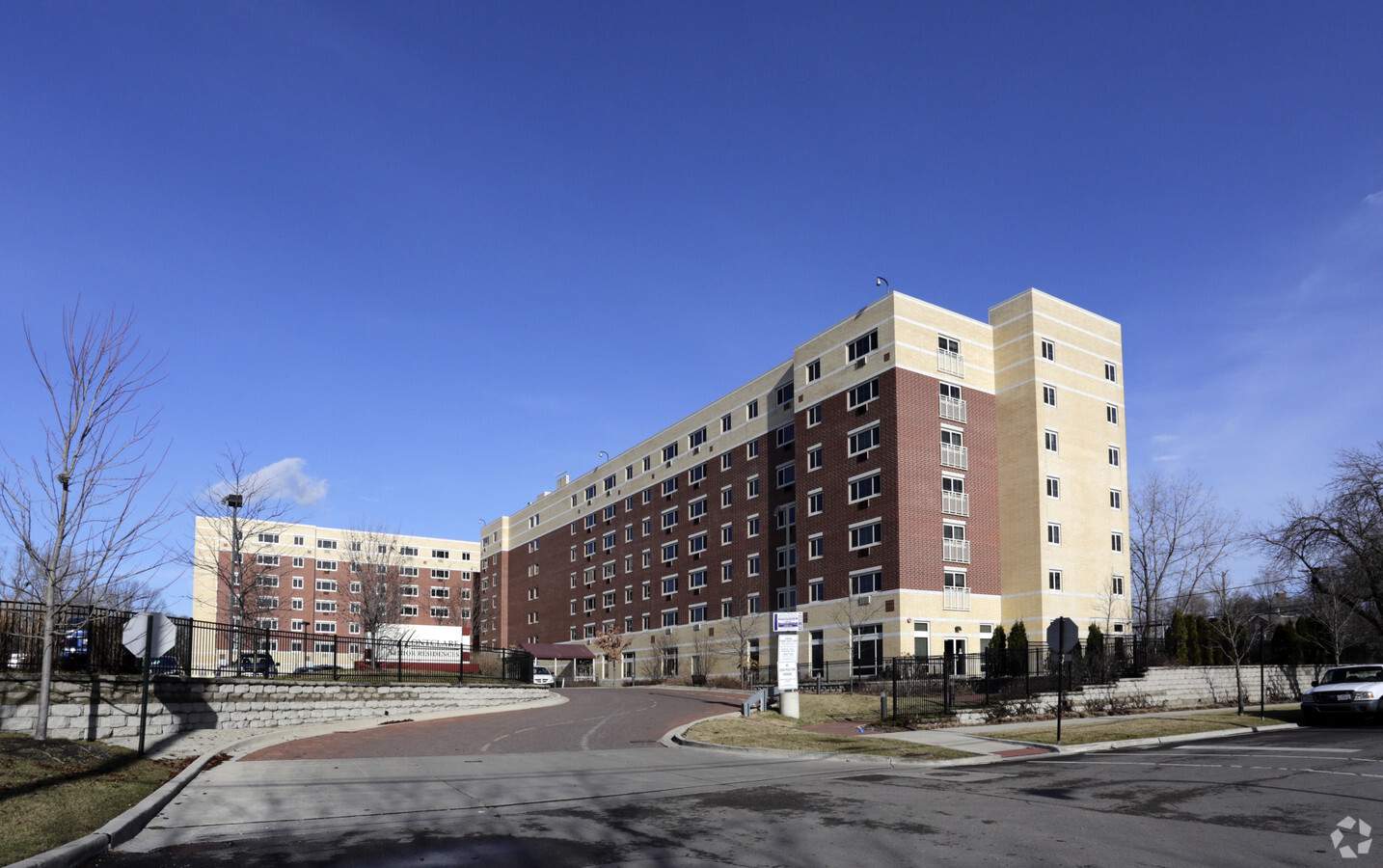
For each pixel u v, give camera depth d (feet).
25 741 49.37
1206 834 33.58
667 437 237.04
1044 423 158.30
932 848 32.09
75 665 62.18
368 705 90.22
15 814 33.45
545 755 61.57
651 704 114.93
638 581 242.99
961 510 156.15
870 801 42.45
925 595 149.07
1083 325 168.55
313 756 58.80
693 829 35.78
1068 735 71.61
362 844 33.17
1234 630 126.82
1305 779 46.55
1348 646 146.00
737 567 201.98
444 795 44.27
